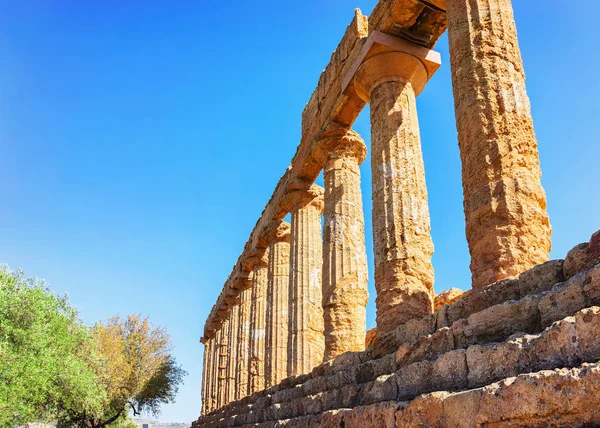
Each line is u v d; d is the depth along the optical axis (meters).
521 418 4.57
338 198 14.17
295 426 10.12
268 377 18.16
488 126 7.59
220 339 30.16
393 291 9.68
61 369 23.09
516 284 6.04
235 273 26.55
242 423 15.99
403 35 12.14
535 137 7.68
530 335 5.12
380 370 8.21
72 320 24.88
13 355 18.89
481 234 7.21
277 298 19.28
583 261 5.18
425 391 6.48
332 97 14.81
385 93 11.70
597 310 4.39
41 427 31.66
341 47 14.70
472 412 5.11
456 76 8.36
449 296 14.32
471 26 8.36
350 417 7.70
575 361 4.50
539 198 7.21
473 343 6.14
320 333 16.03
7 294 20.72
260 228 21.92
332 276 13.23
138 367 38.28
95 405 27.45
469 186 7.62
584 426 4.08
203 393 34.84
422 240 10.13
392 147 10.98
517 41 8.33
